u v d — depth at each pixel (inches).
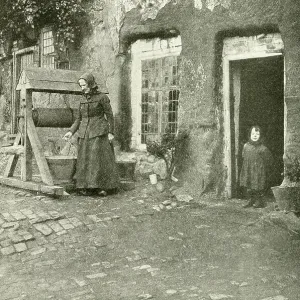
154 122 378.9
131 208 298.7
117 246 240.5
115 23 393.4
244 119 343.3
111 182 322.3
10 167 350.9
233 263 219.1
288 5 290.7
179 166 350.6
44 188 304.0
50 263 217.0
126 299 177.6
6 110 556.4
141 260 223.5
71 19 430.9
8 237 238.5
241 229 265.0
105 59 405.1
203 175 335.3
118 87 393.4
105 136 322.3
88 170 317.7
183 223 275.9
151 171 370.3
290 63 290.0
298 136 285.1
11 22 486.0
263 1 304.8
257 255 228.8
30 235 241.1
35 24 472.1
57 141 432.1
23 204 287.7
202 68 339.0
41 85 319.0
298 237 249.6
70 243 240.8
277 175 347.6
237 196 338.6
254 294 182.5
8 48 531.2
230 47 332.8
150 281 197.3
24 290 186.1
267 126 348.8
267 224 269.1
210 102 335.0
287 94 291.1
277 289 188.1
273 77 348.8
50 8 446.6
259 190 304.3
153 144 346.0
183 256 228.8
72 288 188.9
